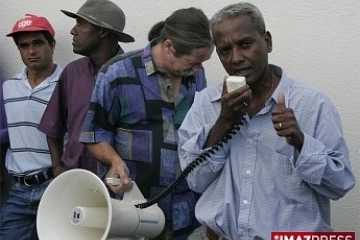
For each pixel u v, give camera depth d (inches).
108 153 183.9
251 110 149.3
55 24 260.7
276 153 146.1
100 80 187.3
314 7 211.9
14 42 265.1
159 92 188.1
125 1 243.0
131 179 184.2
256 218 146.4
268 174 147.2
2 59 271.3
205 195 154.3
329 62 210.4
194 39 177.2
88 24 223.0
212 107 154.9
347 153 146.0
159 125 188.2
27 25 241.6
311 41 212.4
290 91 147.8
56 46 260.8
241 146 149.8
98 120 187.3
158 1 238.5
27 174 244.4
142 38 241.6
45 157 243.8
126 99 187.0
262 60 143.4
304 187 145.3
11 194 248.7
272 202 146.3
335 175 139.9
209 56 181.5
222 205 150.0
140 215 168.1
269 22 217.3
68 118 224.5
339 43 209.3
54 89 232.1
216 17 144.6
